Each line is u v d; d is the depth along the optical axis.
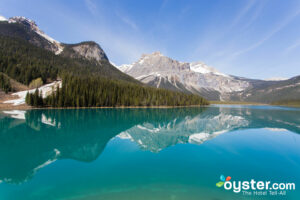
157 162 14.48
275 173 12.70
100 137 23.52
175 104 117.56
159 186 10.44
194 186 10.55
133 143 20.80
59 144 19.52
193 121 43.94
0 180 10.97
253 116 57.97
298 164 14.52
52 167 13.13
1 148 17.61
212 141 22.53
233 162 14.80
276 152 17.83
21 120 35.59
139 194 9.53
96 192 9.64
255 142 22.06
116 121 40.12
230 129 32.22
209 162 14.70
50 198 9.04
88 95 81.62
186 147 19.44
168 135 26.20
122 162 14.41
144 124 36.97
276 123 40.88
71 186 10.27
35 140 20.98
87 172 12.23
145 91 112.38
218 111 81.38
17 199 8.95
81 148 18.30
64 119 40.28
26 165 13.41
